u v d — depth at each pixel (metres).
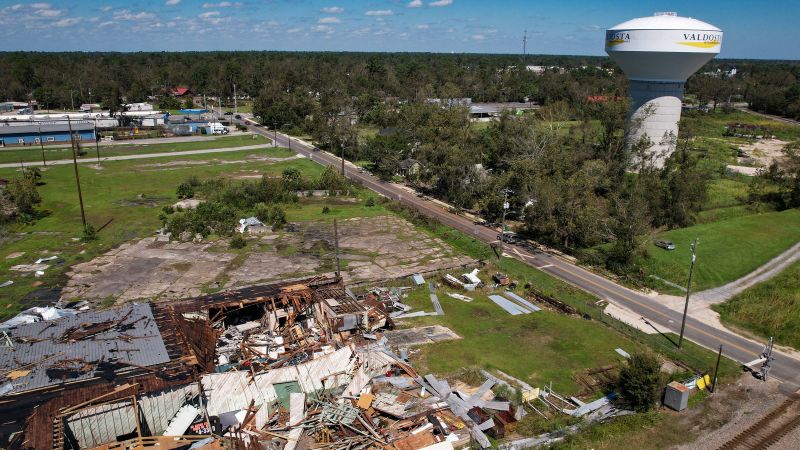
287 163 92.88
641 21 77.94
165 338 28.55
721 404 29.28
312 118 125.06
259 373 26.77
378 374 29.02
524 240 56.34
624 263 48.22
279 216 59.44
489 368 31.83
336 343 31.86
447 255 51.81
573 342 35.47
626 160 70.56
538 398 28.92
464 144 78.88
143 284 43.59
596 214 51.41
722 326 38.44
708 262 48.81
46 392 23.31
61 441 20.11
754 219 62.31
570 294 43.12
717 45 75.81
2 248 51.31
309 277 42.91
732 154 99.88
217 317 34.66
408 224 61.41
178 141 113.19
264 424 24.09
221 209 58.72
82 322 30.22
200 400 24.12
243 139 116.81
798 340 36.03
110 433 22.66
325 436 23.33
